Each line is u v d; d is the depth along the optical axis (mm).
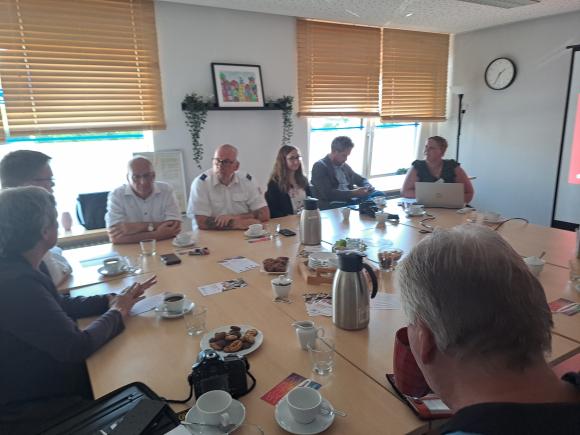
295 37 4102
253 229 2529
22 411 1231
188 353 1270
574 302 1547
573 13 3945
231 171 2912
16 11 2877
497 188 4859
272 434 922
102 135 3443
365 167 5141
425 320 625
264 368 1173
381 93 4773
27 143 3176
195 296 1678
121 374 1166
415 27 4602
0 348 1209
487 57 4738
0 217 1234
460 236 643
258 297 1657
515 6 3557
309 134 4559
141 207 2680
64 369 1308
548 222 4430
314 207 2314
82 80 3162
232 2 3461
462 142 5152
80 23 3094
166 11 3432
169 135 3625
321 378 1117
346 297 1364
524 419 472
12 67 2918
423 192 3281
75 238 3158
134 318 1505
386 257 1906
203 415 925
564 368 1455
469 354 578
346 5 3627
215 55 3715
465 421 502
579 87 3953
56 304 1259
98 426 931
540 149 4395
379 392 1057
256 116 4027
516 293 566
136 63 3357
